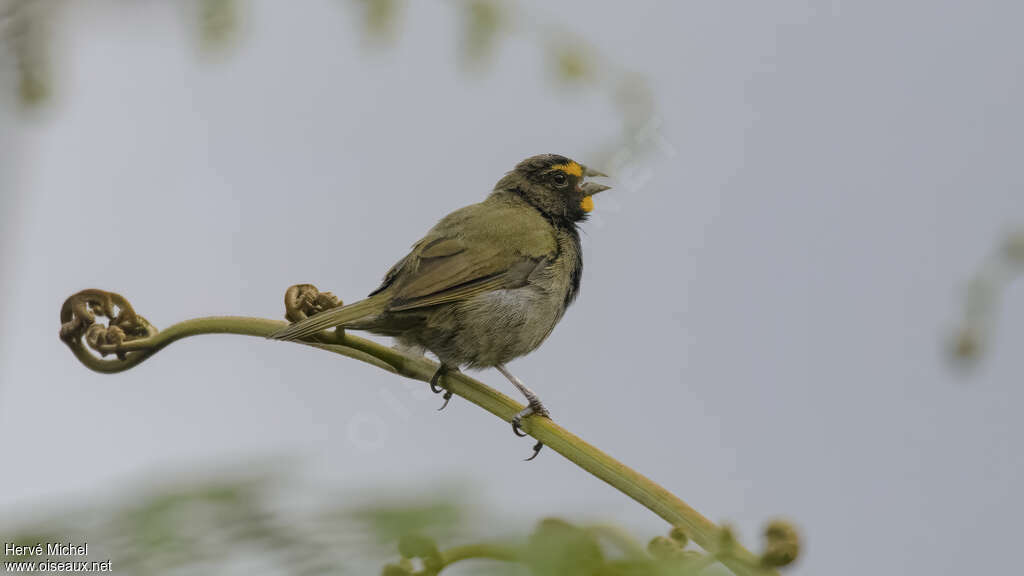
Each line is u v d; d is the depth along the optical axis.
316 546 2.54
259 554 2.58
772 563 3.46
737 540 3.52
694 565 2.94
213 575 2.53
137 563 2.60
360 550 2.54
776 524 3.49
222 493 2.72
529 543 2.57
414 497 2.66
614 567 2.68
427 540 2.54
